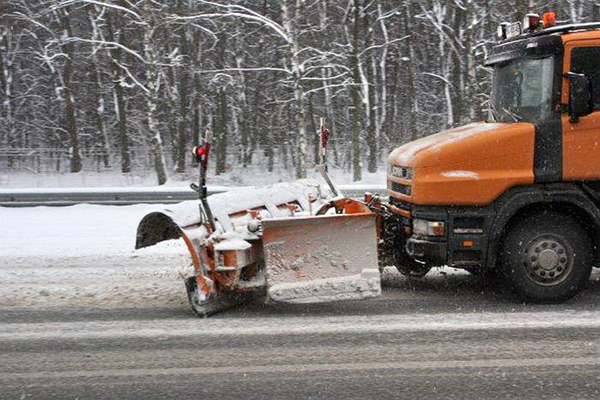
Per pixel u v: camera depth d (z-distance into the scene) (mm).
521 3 18000
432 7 26156
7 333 5727
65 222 12422
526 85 6477
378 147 28922
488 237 6199
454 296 6781
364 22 26203
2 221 12602
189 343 5379
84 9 27734
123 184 23391
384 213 6918
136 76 29328
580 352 4949
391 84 32250
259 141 29266
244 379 4570
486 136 6191
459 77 25234
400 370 4668
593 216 6113
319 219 5918
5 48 29297
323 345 5250
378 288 5902
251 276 6258
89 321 6090
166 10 22656
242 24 25859
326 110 29312
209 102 28516
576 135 6113
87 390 4434
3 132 29391
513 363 4750
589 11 22641
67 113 27234
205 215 6207
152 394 4344
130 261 8844
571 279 6238
